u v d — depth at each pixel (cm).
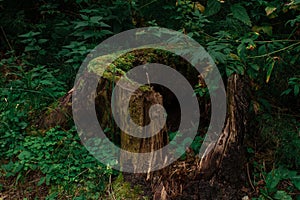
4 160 337
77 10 507
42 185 315
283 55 396
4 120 360
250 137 353
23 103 385
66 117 355
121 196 301
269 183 314
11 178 323
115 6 444
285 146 338
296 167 333
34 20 514
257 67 362
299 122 377
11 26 486
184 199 286
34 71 429
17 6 506
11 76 439
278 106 397
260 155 343
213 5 407
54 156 330
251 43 355
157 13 473
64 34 464
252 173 326
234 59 353
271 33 418
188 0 426
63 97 365
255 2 437
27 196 308
